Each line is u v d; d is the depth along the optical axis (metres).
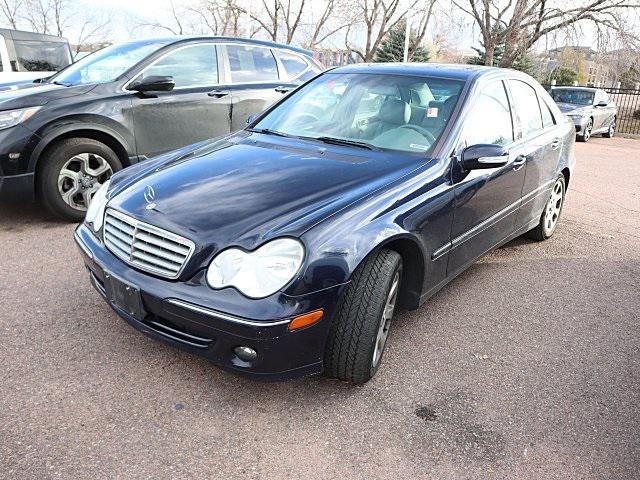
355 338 2.68
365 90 3.92
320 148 3.45
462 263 3.67
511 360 3.29
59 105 4.89
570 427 2.72
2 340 3.13
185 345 2.57
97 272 2.86
